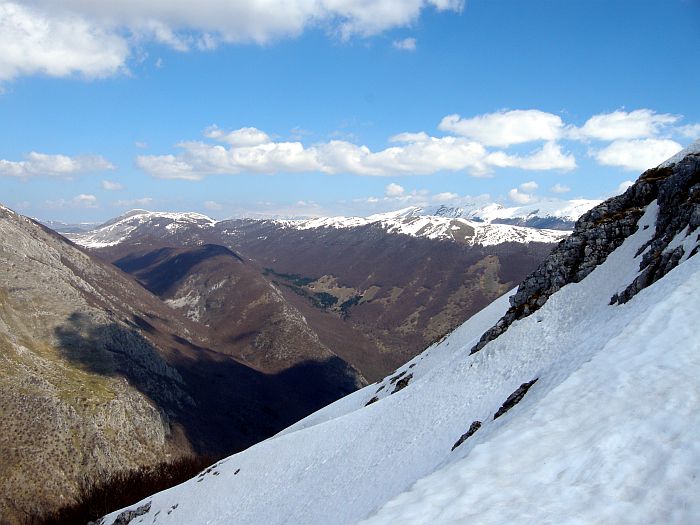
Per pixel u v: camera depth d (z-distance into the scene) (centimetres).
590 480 1336
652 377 1728
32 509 9525
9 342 13612
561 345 3941
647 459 1347
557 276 5059
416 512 1352
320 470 4734
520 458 1522
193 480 6675
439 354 7519
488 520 1253
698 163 4278
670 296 2292
